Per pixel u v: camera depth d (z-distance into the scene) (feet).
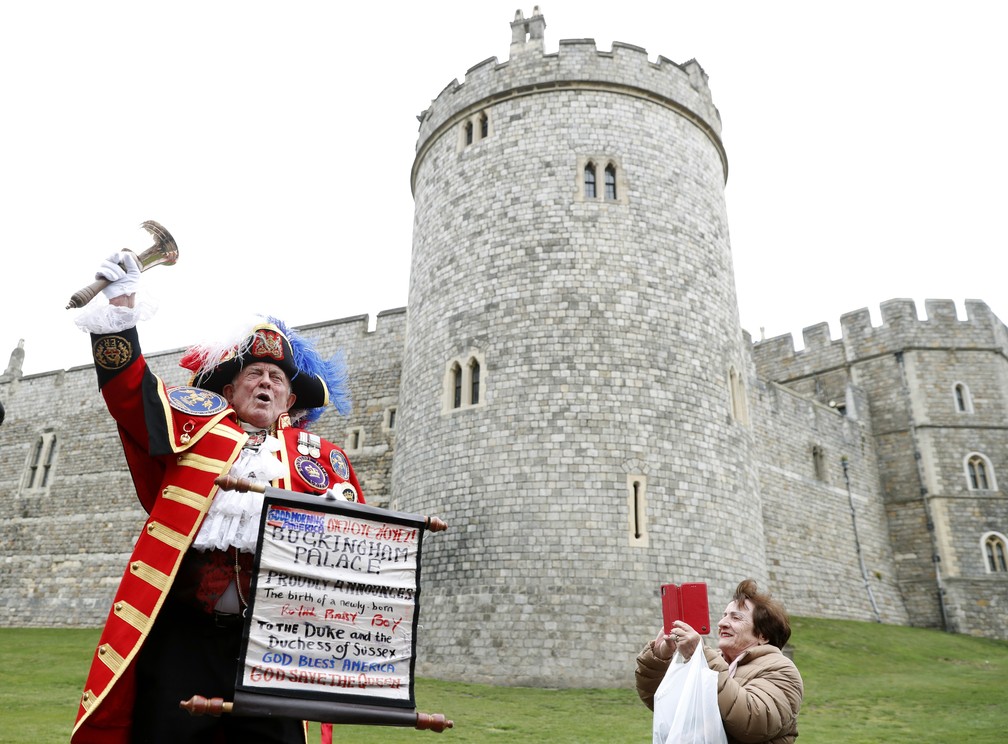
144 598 11.03
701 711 11.35
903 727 35.78
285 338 14.02
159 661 11.17
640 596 48.96
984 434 101.04
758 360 119.03
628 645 47.57
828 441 97.19
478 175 62.28
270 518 10.74
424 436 57.57
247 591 11.50
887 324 107.76
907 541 99.14
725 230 66.03
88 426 98.37
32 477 99.45
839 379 110.01
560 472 51.62
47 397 102.94
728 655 13.42
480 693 43.73
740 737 11.32
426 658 50.31
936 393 102.99
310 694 10.21
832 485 94.99
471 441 54.44
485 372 55.83
